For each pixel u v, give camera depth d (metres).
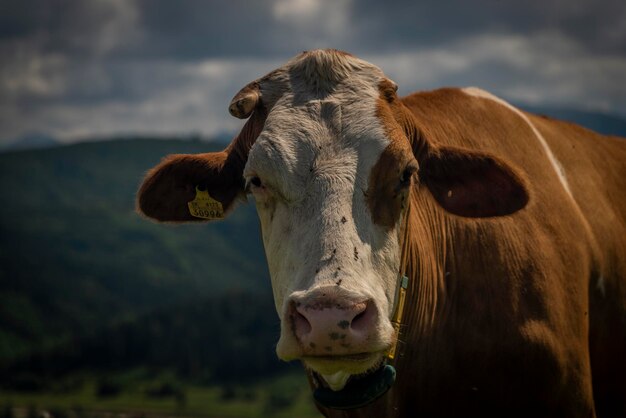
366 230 5.71
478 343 6.89
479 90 8.23
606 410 8.13
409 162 6.03
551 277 7.06
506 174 6.53
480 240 7.11
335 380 6.09
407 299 6.70
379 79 6.43
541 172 7.60
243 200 6.79
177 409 136.38
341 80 6.32
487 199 6.73
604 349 7.88
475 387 6.94
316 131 5.97
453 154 6.65
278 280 5.82
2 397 145.62
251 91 6.39
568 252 7.29
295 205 5.79
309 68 6.35
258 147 6.00
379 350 5.34
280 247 5.80
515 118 7.98
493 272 7.00
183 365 168.12
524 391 6.88
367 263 5.59
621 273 7.99
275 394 144.88
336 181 5.75
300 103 6.18
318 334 5.19
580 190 7.97
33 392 153.62
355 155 5.87
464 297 7.01
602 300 7.78
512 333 6.84
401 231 6.07
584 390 7.14
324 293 5.26
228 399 146.00
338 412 6.97
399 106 6.48
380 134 5.96
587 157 8.48
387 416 6.77
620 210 8.41
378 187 5.86
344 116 6.05
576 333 7.14
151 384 157.88
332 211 5.66
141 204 6.90
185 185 6.82
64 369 175.00
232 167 6.64
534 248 7.09
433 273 6.96
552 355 6.86
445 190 6.79
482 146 7.49
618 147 9.30
